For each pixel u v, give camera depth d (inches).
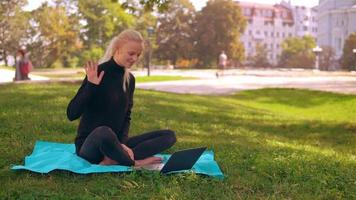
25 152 236.2
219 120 426.3
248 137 336.5
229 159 234.8
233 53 3316.9
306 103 773.3
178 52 3262.8
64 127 312.3
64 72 2050.9
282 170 212.7
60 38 2593.5
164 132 213.0
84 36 2773.1
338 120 537.6
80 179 186.9
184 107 497.7
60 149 233.1
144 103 487.2
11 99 457.4
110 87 200.1
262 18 4987.7
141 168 196.4
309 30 5251.0
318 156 261.3
